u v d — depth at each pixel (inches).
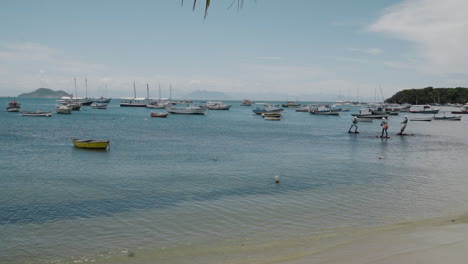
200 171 1002.7
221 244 465.7
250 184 840.3
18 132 2117.4
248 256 422.0
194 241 477.4
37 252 442.0
